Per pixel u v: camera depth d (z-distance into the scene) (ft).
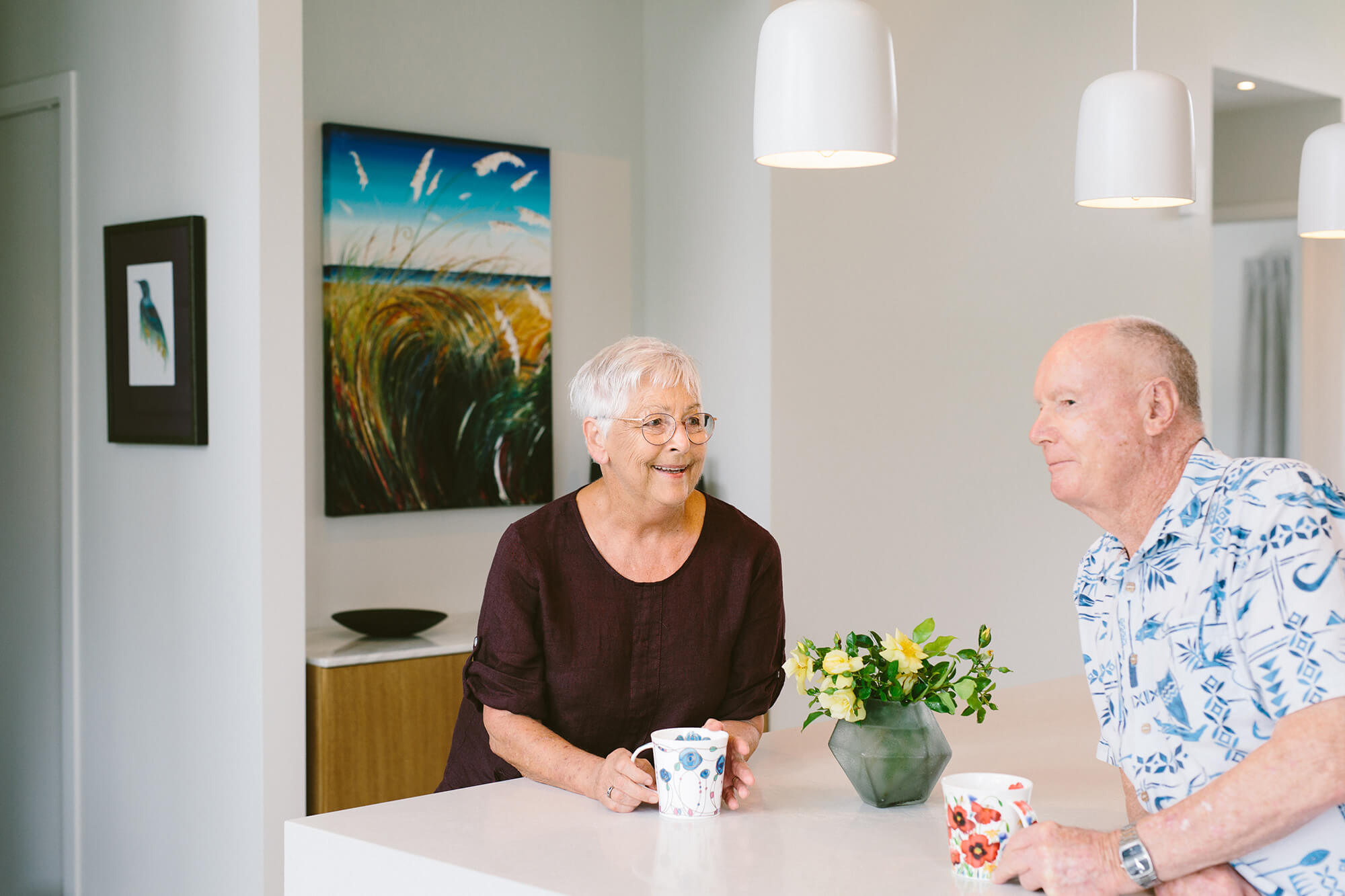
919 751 5.44
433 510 12.59
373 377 12.10
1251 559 4.22
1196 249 17.37
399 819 5.46
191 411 10.12
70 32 11.51
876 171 13.75
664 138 13.97
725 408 13.33
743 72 13.05
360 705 10.31
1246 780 4.03
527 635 6.26
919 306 14.19
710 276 13.47
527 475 13.16
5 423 12.51
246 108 9.66
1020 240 15.23
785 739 6.88
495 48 13.03
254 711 9.74
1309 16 18.92
